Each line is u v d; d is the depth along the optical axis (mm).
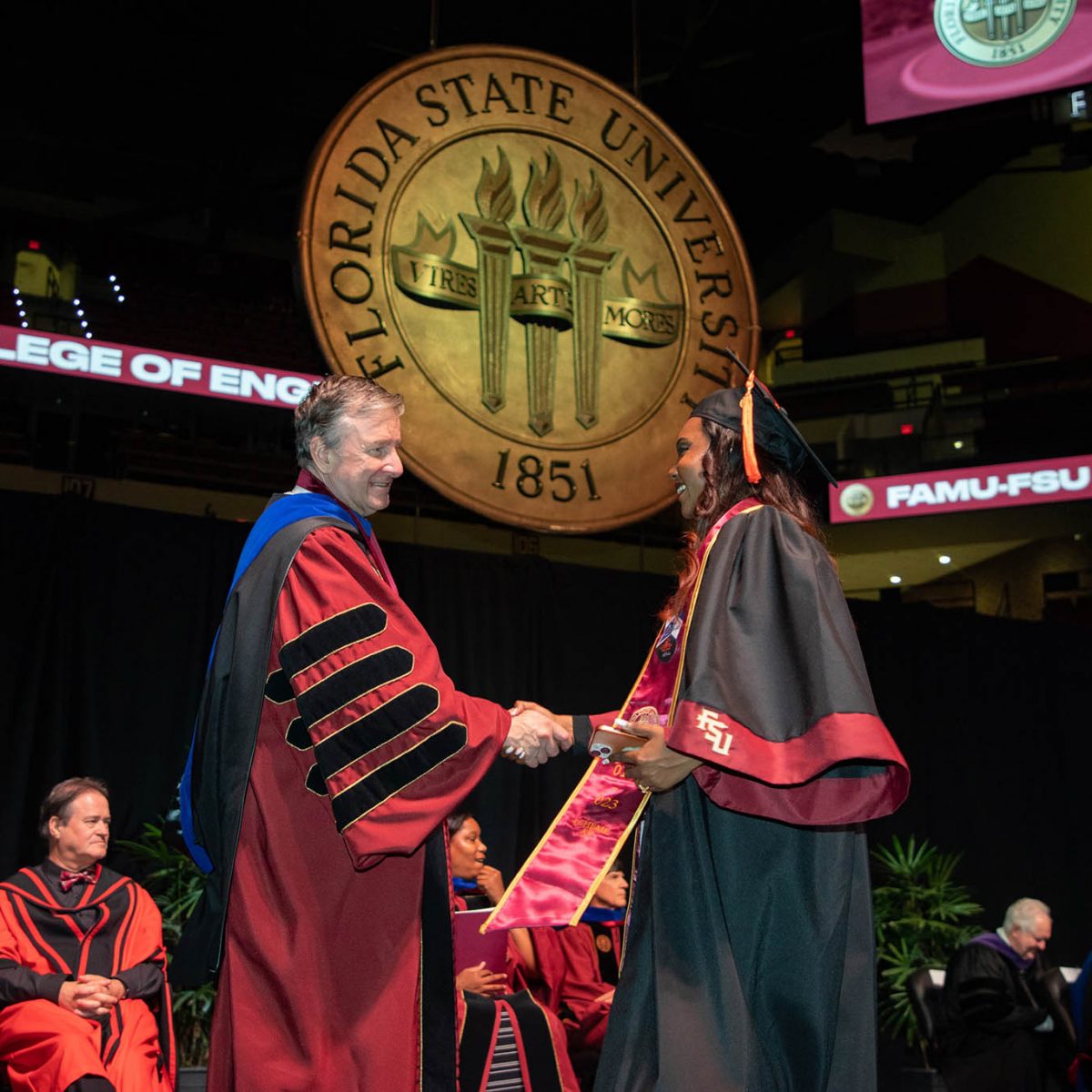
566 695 8516
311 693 2174
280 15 10383
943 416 13906
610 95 7387
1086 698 10344
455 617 8312
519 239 6953
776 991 2006
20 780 6867
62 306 11414
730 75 11297
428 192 6812
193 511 10227
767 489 2273
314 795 2232
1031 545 13875
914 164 13141
